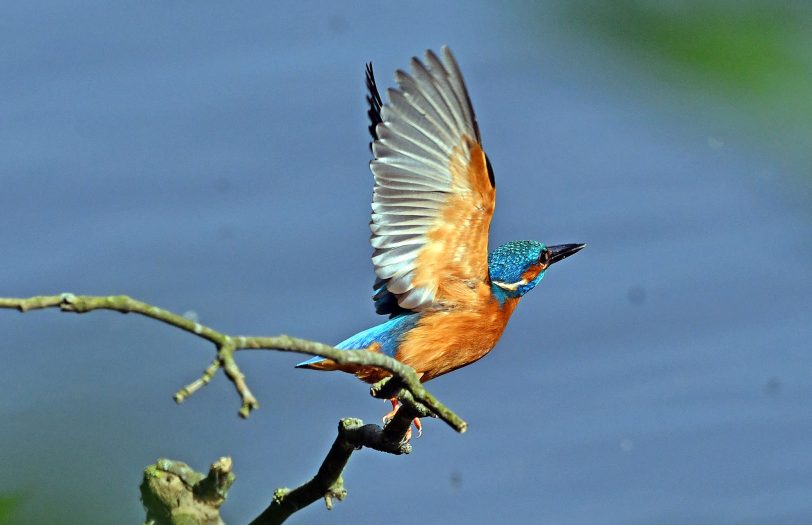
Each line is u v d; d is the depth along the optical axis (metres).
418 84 9.53
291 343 6.45
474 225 10.16
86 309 6.00
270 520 8.54
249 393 6.09
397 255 10.05
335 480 8.34
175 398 6.02
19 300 5.89
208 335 6.21
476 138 9.65
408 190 9.81
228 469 7.32
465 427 7.18
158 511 7.37
